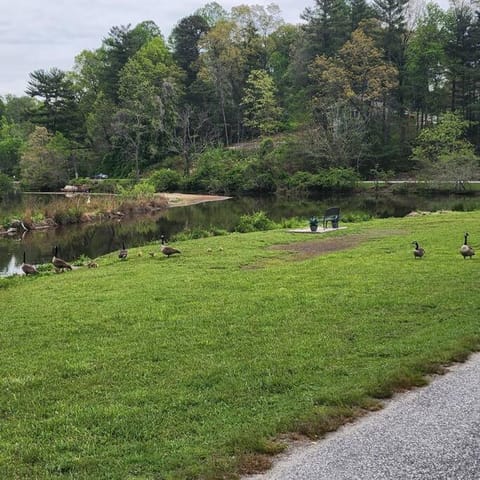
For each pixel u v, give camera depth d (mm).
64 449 4758
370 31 66375
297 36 87188
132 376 6512
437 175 48406
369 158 59719
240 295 10648
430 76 66875
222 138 80375
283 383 6020
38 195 59906
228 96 80000
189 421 5203
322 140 58031
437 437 4684
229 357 7035
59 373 6734
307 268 13398
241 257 15695
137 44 90625
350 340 7535
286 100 79062
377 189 52656
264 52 87750
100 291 11867
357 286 10906
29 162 68312
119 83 80750
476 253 14398
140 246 22234
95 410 5512
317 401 5496
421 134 55562
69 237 28750
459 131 52125
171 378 6387
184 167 68562
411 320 8375
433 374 6164
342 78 60125
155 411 5445
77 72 93438
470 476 4074
